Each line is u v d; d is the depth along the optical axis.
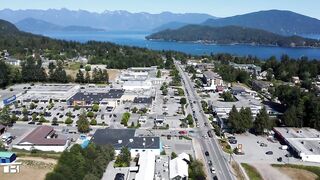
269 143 86.56
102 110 111.69
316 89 142.25
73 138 86.19
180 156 72.31
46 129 86.56
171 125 98.75
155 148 76.19
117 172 66.94
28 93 129.88
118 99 119.81
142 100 120.69
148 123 99.69
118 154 74.75
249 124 92.44
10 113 104.81
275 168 71.94
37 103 119.69
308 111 97.56
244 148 82.62
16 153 72.12
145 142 78.56
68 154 62.81
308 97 106.38
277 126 98.50
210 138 88.75
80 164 61.28
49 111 110.19
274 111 106.94
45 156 71.12
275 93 126.62
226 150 80.69
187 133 92.00
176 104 122.75
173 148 81.06
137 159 72.94
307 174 69.44
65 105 117.62
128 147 75.94
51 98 122.94
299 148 79.38
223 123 97.12
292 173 69.81
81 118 92.19
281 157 77.50
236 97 127.62
